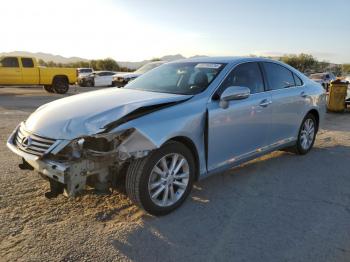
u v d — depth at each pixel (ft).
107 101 12.58
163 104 12.11
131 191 11.38
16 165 16.61
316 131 20.94
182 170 12.54
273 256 9.84
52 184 10.79
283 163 18.47
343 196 14.17
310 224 11.73
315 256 9.87
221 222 11.72
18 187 13.97
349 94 40.98
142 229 11.08
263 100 15.71
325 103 21.18
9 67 57.57
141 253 9.82
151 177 11.51
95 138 10.87
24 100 47.34
